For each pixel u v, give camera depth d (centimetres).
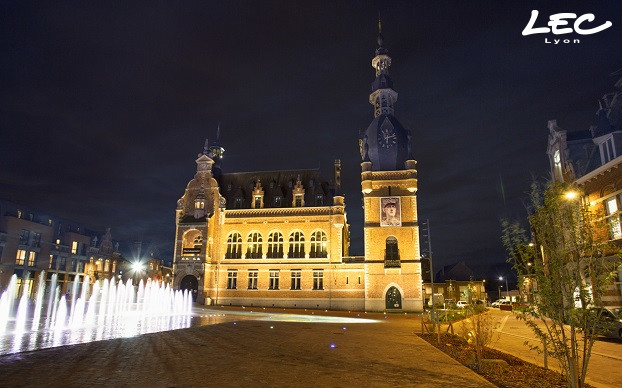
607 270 1009
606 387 1146
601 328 1047
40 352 1376
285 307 5662
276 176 6519
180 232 6031
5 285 6112
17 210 6556
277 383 1040
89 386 950
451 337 2192
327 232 5816
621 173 2778
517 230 1180
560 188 1063
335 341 1948
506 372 1248
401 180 5625
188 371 1151
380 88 6247
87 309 4356
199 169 6347
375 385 1044
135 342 1691
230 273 5928
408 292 5300
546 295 1012
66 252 7338
